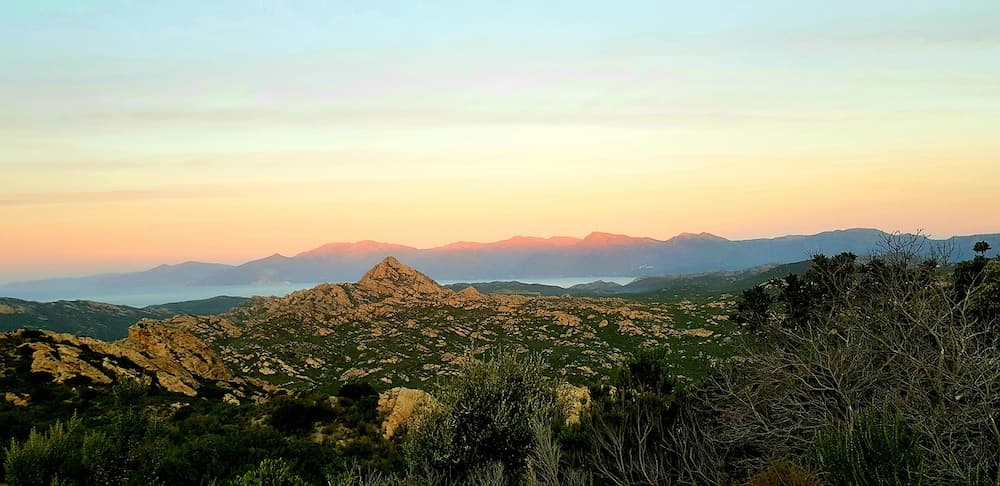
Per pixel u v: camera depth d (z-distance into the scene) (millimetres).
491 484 13297
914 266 14477
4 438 21562
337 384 61906
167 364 42219
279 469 16031
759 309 19156
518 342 78812
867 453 7453
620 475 10414
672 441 11016
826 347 10758
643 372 13164
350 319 102938
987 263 14828
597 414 11648
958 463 7875
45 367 35062
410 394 29656
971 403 8484
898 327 11258
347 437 24906
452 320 99812
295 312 103812
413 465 15586
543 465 10805
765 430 10211
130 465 16625
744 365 12461
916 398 8984
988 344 10984
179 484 17281
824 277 17391
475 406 15969
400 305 119062
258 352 75250
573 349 69875
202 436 21719
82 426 23125
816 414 10047
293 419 26297
